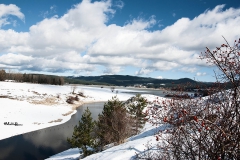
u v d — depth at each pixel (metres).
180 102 3.42
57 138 30.39
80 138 18.77
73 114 52.94
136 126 18.11
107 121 18.22
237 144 2.74
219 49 3.06
